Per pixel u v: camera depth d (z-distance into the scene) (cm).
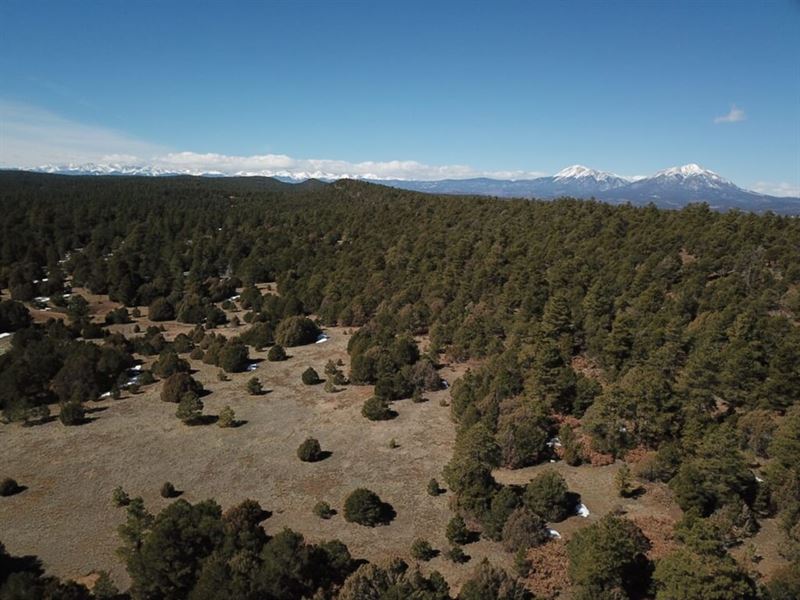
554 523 3762
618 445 4609
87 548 3572
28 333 7525
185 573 3019
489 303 8031
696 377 5091
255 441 5156
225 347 7325
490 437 4569
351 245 12231
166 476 4516
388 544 3619
